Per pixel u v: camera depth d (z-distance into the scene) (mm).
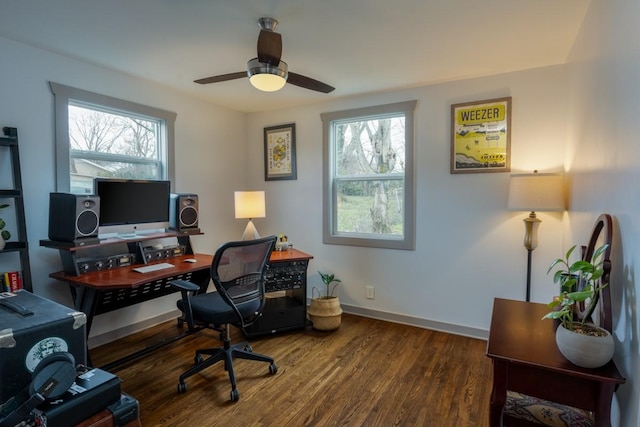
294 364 2611
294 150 4012
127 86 3014
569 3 1876
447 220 3199
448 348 2879
